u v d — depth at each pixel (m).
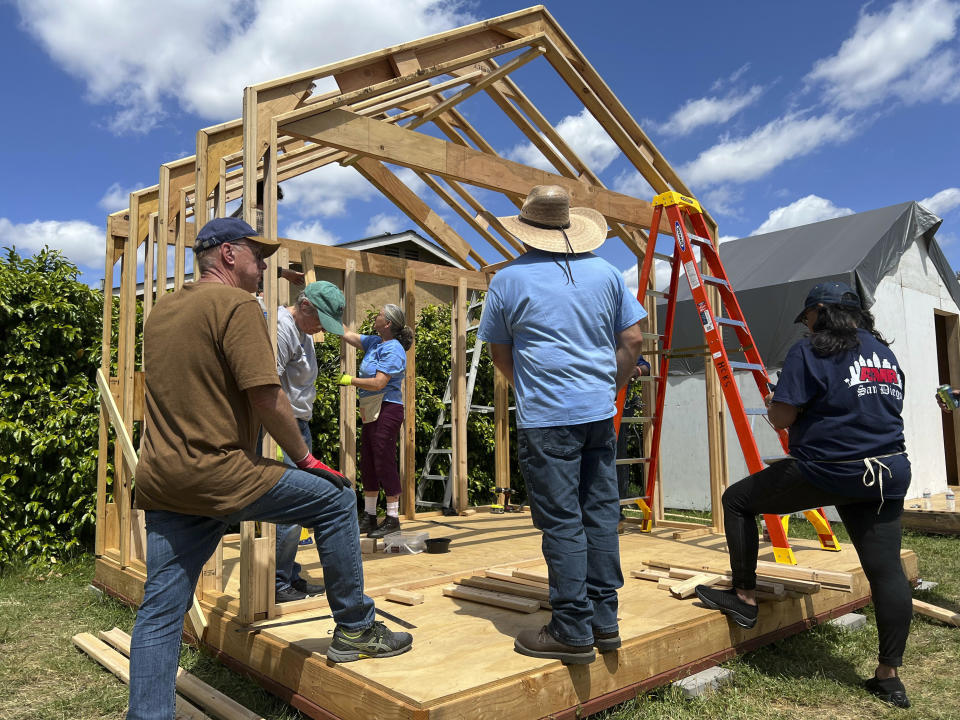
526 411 2.22
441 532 5.01
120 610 3.63
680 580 3.23
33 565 4.66
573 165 5.02
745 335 4.25
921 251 7.90
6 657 3.03
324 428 5.98
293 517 2.04
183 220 3.56
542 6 4.15
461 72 4.67
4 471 4.83
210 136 2.98
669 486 8.30
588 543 2.27
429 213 6.10
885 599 2.56
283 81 2.93
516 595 2.95
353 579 2.13
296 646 2.34
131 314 3.93
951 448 8.96
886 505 2.59
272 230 2.85
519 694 2.01
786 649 2.99
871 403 2.57
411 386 5.86
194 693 2.43
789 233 8.31
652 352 5.00
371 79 3.32
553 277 2.27
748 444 3.74
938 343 9.01
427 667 2.10
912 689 2.67
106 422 4.20
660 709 2.35
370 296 11.45
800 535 6.00
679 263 4.73
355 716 2.01
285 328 3.12
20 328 5.00
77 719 2.43
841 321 2.65
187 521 1.91
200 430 1.83
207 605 2.97
